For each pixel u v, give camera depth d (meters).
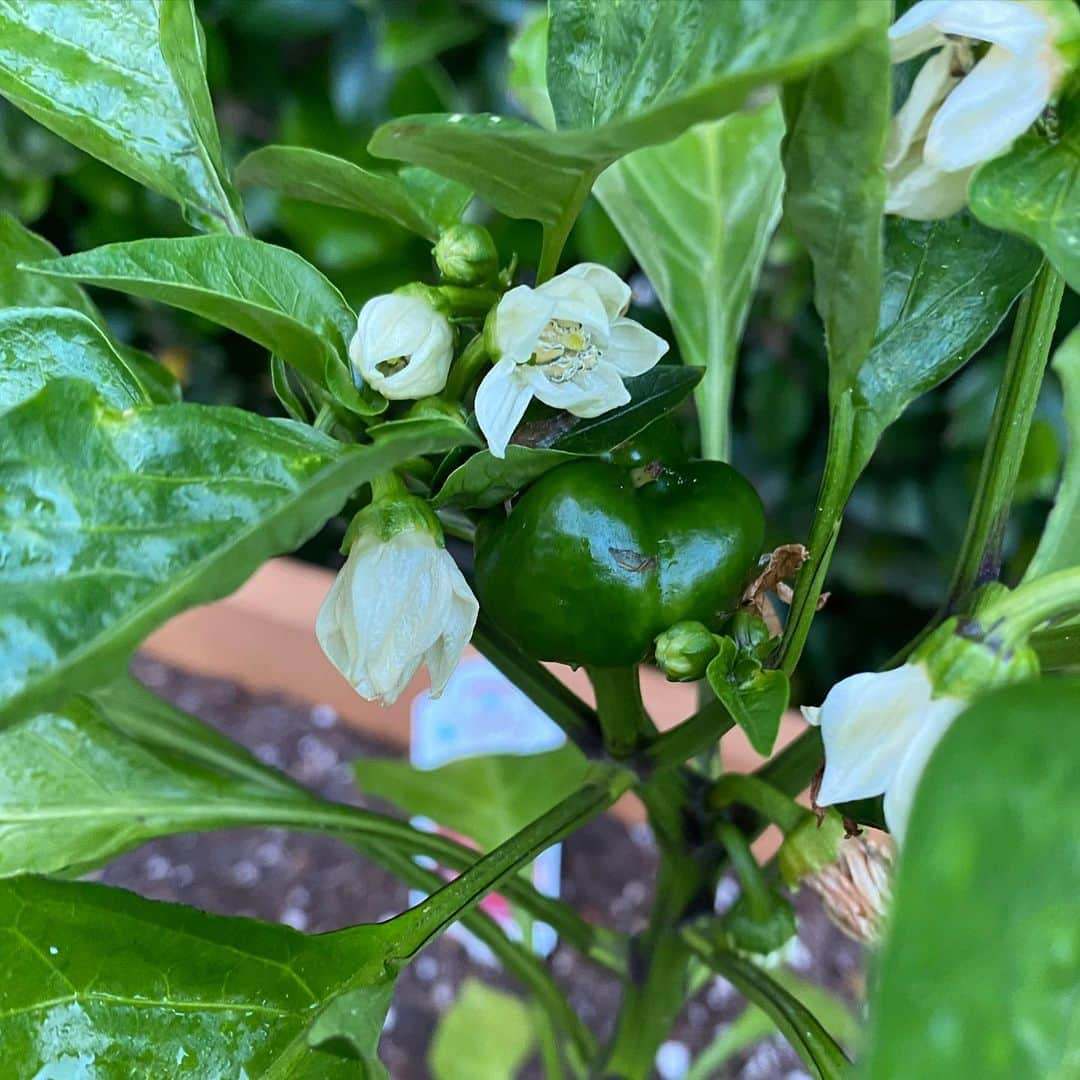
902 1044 0.07
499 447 0.12
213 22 0.48
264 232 0.52
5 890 0.13
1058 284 0.13
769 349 0.49
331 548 0.53
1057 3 0.10
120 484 0.10
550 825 0.16
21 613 0.09
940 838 0.07
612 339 0.13
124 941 0.13
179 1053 0.13
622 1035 0.22
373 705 0.43
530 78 0.25
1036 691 0.07
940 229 0.13
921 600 0.49
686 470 0.14
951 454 0.47
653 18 0.11
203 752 0.20
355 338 0.13
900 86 0.12
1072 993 0.07
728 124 0.21
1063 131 0.10
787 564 0.15
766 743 0.12
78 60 0.15
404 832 0.19
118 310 0.55
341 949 0.14
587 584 0.13
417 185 0.15
